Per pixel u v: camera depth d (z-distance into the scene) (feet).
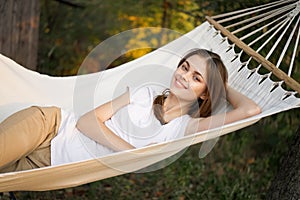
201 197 18.01
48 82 13.08
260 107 12.01
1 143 10.85
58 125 11.71
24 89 12.90
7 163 11.18
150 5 25.99
